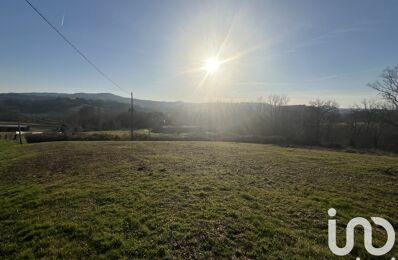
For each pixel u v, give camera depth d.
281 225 7.32
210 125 75.38
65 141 39.09
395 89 43.56
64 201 8.99
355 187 12.12
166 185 10.88
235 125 72.56
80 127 73.38
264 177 13.46
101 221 7.24
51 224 7.11
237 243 6.23
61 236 6.49
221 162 17.84
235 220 7.48
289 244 6.27
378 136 55.44
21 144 36.47
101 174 13.20
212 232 6.71
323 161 20.12
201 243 6.18
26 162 18.14
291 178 13.55
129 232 6.65
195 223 7.20
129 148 26.73
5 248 6.04
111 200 9.01
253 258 5.66
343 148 38.50
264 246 6.12
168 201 8.93
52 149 26.41
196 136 46.44
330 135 66.50
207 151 24.97
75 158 19.20
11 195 10.07
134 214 7.72
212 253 5.79
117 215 7.70
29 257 5.64
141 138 43.47
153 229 6.85
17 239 6.46
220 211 8.11
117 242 6.15
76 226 6.93
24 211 8.21
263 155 23.09
